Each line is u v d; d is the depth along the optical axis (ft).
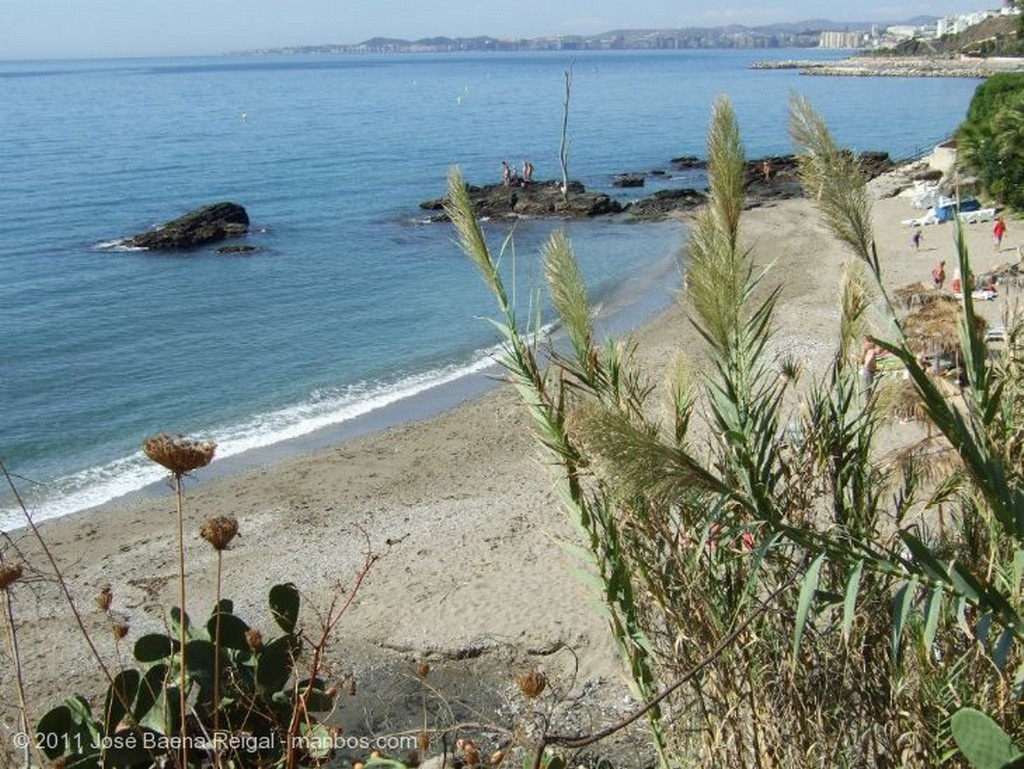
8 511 59.57
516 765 28.35
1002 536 12.19
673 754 13.73
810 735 12.42
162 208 169.58
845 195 11.36
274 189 189.37
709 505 11.44
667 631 13.41
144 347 93.81
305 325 101.45
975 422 11.21
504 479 60.29
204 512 58.29
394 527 53.57
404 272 123.65
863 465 13.41
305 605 44.50
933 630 9.15
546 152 240.94
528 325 14.29
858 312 14.30
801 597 9.68
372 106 400.47
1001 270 76.84
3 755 12.73
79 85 618.85
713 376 12.76
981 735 9.28
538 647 39.34
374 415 76.23
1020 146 115.65
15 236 144.46
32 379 84.02
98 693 37.68
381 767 14.15
